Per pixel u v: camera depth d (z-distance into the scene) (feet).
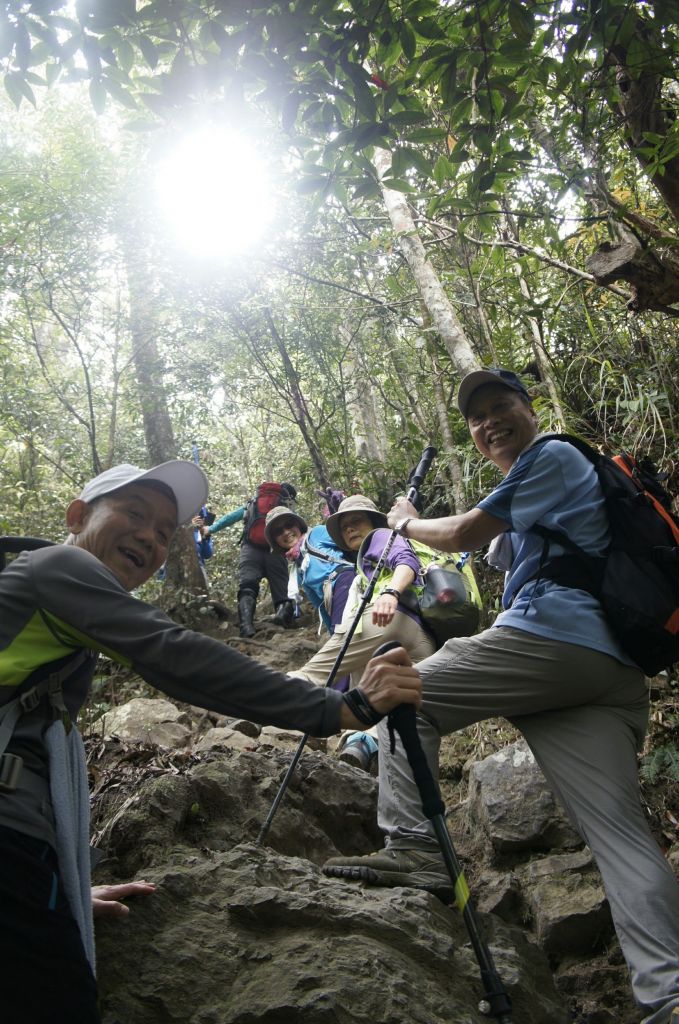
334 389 29.04
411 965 7.22
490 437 9.48
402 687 5.53
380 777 9.25
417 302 24.32
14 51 9.51
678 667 13.44
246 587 25.58
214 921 7.25
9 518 29.76
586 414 18.10
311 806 10.46
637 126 12.08
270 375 27.55
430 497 24.17
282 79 9.45
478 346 20.04
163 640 5.17
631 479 8.59
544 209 16.43
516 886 9.68
